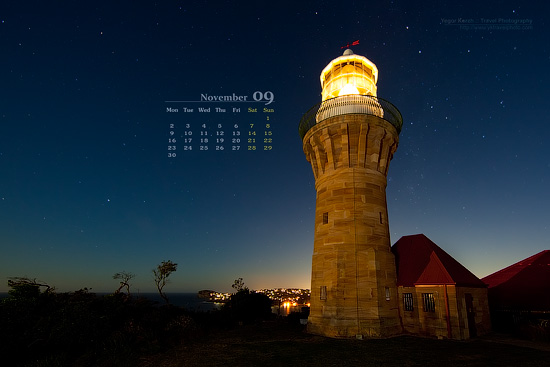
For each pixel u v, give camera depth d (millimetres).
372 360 15938
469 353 17141
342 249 23797
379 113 26562
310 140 28062
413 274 24484
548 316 23609
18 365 18172
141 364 16734
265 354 17594
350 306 22438
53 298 23734
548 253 29547
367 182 25438
